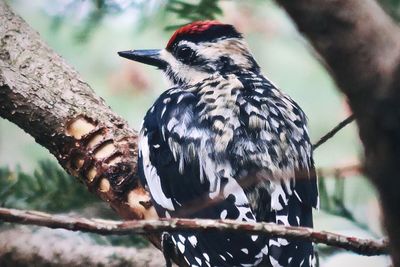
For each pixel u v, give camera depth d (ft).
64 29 36.11
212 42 29.76
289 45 35.70
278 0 9.89
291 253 21.22
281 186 22.58
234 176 22.63
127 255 26.04
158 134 24.84
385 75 9.69
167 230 15.44
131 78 37.63
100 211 26.48
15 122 26.32
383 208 10.36
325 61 9.93
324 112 36.73
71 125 25.91
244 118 23.82
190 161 23.57
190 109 24.61
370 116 9.85
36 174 26.43
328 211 25.91
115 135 25.88
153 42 36.17
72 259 26.12
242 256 21.65
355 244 15.56
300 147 23.81
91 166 25.54
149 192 24.62
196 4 29.01
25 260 26.35
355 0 9.70
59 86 26.53
